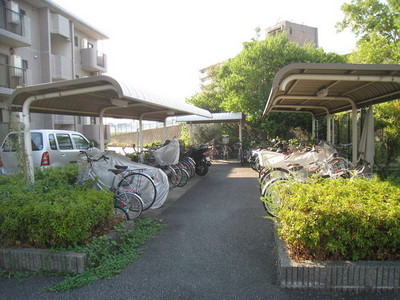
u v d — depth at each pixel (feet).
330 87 18.72
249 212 17.11
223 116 46.83
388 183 11.97
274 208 12.53
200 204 19.30
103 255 10.82
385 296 8.37
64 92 15.66
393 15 29.04
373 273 8.53
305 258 9.29
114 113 29.27
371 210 9.09
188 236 13.35
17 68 42.65
